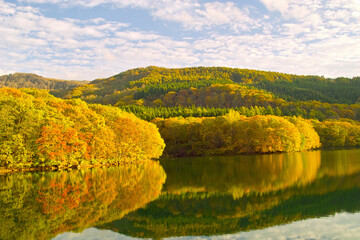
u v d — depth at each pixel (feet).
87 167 239.71
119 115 304.71
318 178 177.47
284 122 384.27
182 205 120.26
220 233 88.02
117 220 99.09
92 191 141.49
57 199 123.34
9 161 186.70
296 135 376.07
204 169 232.53
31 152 192.54
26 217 98.73
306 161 271.69
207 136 409.90
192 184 166.09
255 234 87.15
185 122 444.14
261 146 374.84
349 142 473.67
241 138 387.75
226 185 162.30
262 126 379.96
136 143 290.15
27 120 192.95
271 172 207.10
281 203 122.72
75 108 241.55
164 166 259.60
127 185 160.45
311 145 418.31
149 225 94.79
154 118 497.46
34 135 195.83
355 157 297.33
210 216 105.81
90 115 250.37
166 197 133.39
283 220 100.37
